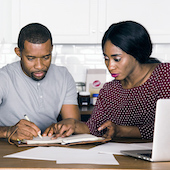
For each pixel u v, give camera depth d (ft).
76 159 4.13
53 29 10.32
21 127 5.20
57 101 7.08
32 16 10.27
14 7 10.24
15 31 10.30
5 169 3.81
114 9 10.26
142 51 5.74
